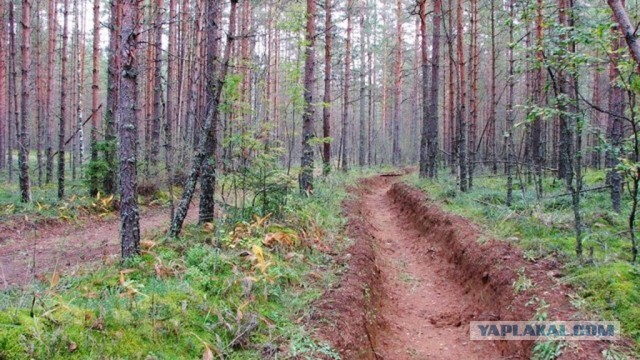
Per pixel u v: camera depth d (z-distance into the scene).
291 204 10.09
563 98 6.32
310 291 6.25
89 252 8.96
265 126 9.44
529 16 7.17
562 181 13.17
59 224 11.98
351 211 12.51
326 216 10.73
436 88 17.05
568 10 6.36
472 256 8.62
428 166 18.77
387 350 6.41
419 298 8.59
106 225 12.52
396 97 32.59
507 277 7.04
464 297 8.20
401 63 31.52
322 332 5.19
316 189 13.92
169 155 9.61
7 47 24.42
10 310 3.99
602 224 8.23
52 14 19.67
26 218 10.59
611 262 6.38
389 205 18.11
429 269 10.06
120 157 6.78
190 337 4.44
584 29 5.82
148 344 4.15
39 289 5.50
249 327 4.79
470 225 10.05
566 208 9.76
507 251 7.82
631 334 4.95
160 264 6.09
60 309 4.23
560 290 6.02
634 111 5.73
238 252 6.89
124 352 3.92
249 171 9.06
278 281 6.23
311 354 4.70
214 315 4.98
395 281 9.29
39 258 8.67
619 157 6.32
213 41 8.58
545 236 8.12
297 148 34.53
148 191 15.56
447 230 10.66
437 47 16.73
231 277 5.90
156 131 17.83
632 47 3.20
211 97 8.52
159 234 8.66
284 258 7.20
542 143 14.45
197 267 6.21
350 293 6.38
